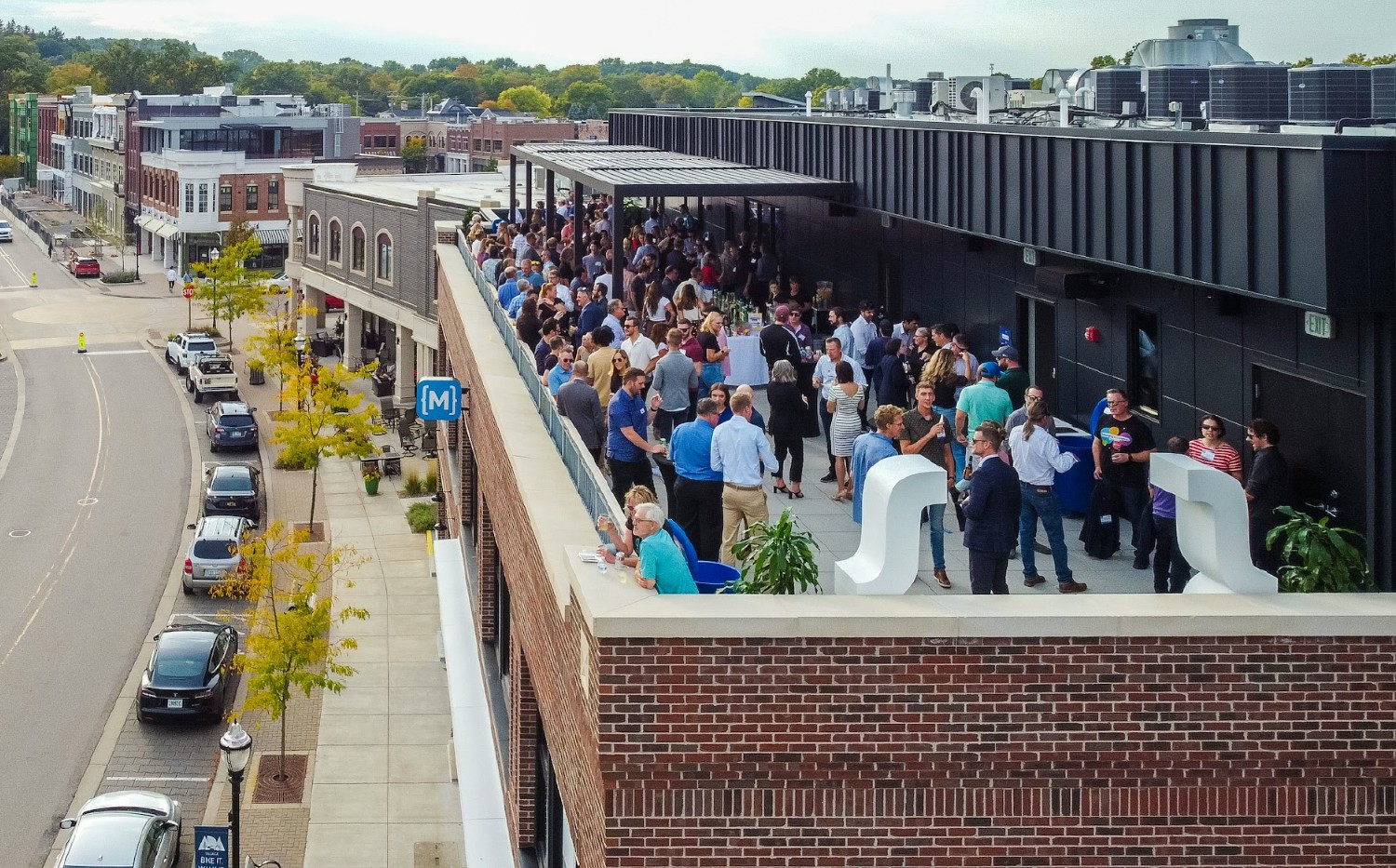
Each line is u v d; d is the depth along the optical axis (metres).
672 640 8.83
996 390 14.88
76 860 23.39
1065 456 12.98
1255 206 12.67
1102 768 9.01
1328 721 9.04
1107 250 15.61
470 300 30.03
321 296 80.62
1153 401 17.02
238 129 117.62
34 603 40.47
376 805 28.58
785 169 28.09
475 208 47.00
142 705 31.95
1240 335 14.72
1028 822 9.03
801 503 16.64
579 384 16.23
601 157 33.16
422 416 28.67
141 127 127.19
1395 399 12.11
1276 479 12.05
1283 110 15.96
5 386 74.19
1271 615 8.95
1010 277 20.45
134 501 51.91
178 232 113.25
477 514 25.27
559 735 11.98
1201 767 9.04
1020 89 27.11
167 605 40.50
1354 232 11.56
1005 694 8.94
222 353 84.31
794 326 20.86
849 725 8.91
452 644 24.36
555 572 11.65
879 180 23.33
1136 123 19.08
